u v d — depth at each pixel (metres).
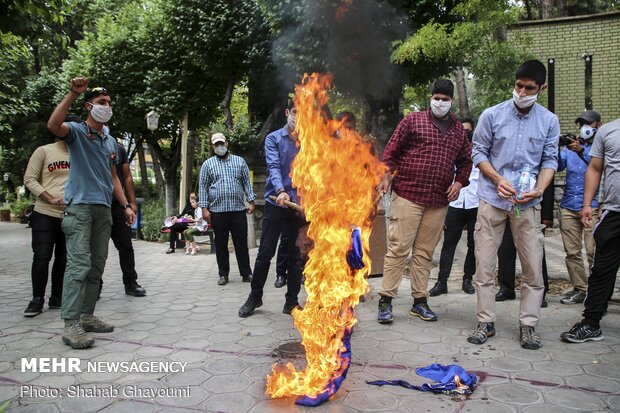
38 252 4.63
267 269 4.54
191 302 5.18
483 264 3.80
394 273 4.24
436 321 4.30
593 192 3.98
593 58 10.75
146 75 13.69
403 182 4.26
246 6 9.75
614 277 3.68
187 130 14.45
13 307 5.01
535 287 3.65
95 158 3.88
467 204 5.27
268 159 4.46
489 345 3.65
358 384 2.96
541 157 3.82
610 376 3.06
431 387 2.86
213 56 10.84
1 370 3.21
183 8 10.56
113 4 18.95
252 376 3.09
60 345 3.72
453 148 4.30
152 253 9.58
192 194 9.76
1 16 5.45
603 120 10.75
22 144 19.22
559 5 15.20
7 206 26.28
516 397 2.78
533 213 3.68
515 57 6.92
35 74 20.19
